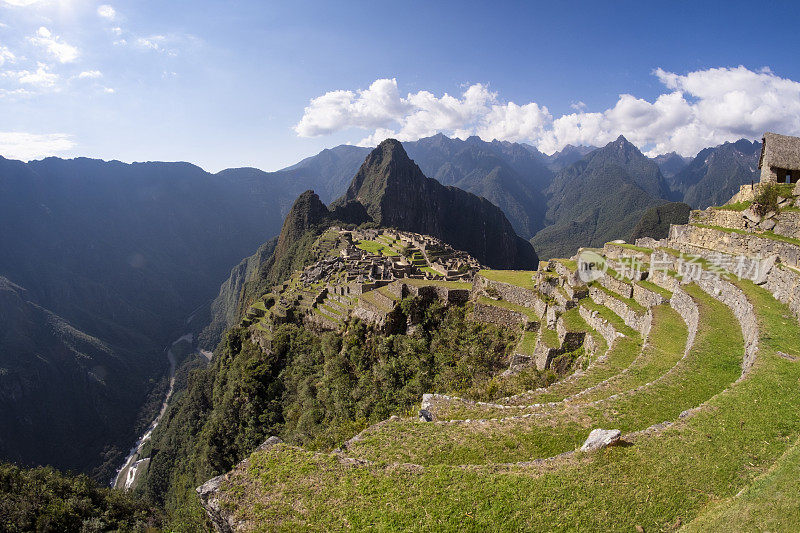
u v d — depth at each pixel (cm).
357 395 4347
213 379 9312
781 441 1209
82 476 3791
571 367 2884
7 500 3041
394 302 5016
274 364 6912
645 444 1263
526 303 4075
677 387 1708
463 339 4178
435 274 6644
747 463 1155
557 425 1565
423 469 1258
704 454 1202
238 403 6638
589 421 1560
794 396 1391
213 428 6750
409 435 1620
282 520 1127
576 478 1162
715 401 1437
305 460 1348
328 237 14412
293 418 5356
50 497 3247
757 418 1316
